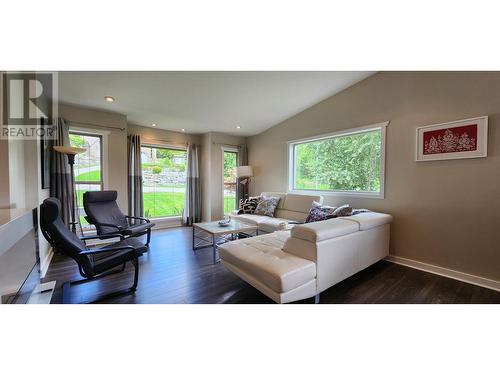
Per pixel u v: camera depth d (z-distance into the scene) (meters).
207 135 5.37
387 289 2.21
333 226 2.02
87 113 3.74
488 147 2.26
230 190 5.73
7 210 1.80
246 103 3.76
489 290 2.19
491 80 2.24
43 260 2.59
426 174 2.70
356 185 3.54
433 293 2.13
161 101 3.49
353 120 3.44
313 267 1.81
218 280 2.39
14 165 2.02
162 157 5.14
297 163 4.55
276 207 4.34
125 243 2.51
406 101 2.85
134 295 2.07
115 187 4.03
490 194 2.26
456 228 2.48
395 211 2.98
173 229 4.88
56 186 3.35
